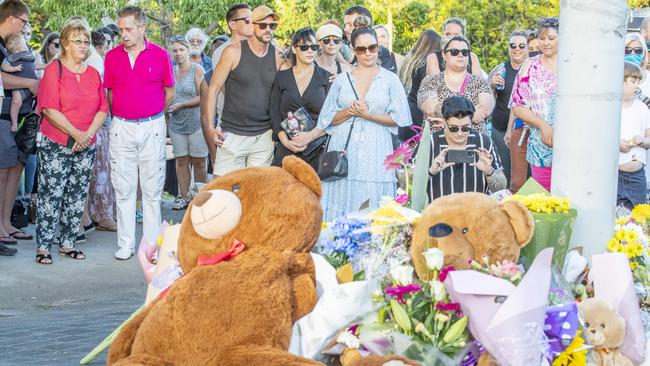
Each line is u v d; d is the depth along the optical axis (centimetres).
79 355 614
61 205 934
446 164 595
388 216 426
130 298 844
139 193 1135
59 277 888
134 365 362
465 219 396
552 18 784
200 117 1212
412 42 3098
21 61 953
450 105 597
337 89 780
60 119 890
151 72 931
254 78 869
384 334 390
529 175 868
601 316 407
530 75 791
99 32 1129
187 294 366
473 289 368
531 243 422
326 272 402
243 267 369
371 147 770
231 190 386
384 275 413
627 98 813
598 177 461
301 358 353
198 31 1378
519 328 365
